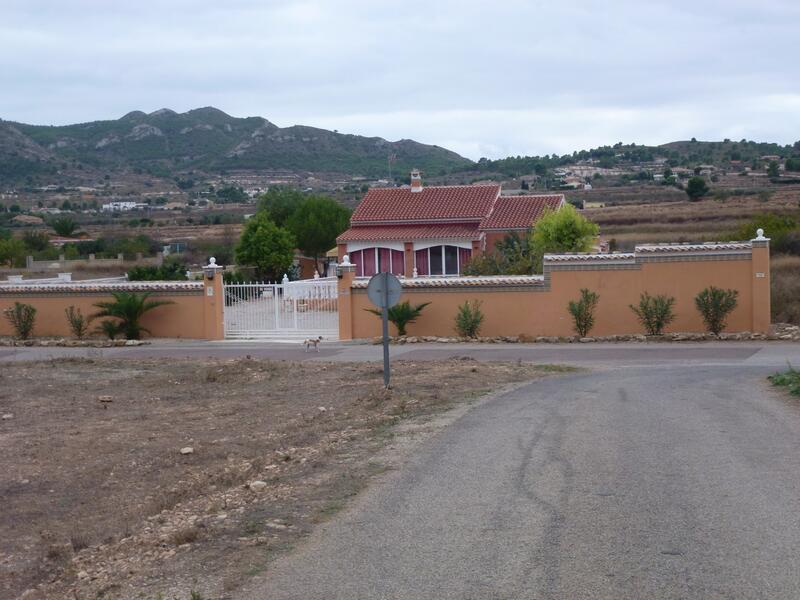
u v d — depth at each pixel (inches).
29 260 2620.6
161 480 482.3
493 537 297.7
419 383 746.2
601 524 307.0
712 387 689.0
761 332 1160.8
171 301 1321.4
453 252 2064.5
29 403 740.0
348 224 2596.0
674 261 1186.0
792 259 1921.8
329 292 1327.5
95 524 406.0
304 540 309.3
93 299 1344.7
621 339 1173.1
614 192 4827.8
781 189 4259.4
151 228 4178.2
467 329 1219.9
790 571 254.4
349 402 681.6
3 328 1369.3
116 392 800.9
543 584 251.9
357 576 267.3
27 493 464.4
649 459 410.0
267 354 1118.4
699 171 5442.9
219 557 297.7
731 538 285.7
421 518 325.7
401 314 1232.8
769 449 427.5
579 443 454.0
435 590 251.8
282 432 585.9
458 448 454.9
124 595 271.6
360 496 366.0
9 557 363.9
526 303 1223.5
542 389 703.7
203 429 618.8
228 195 6309.1
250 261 2222.0
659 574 255.8
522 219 2076.8
